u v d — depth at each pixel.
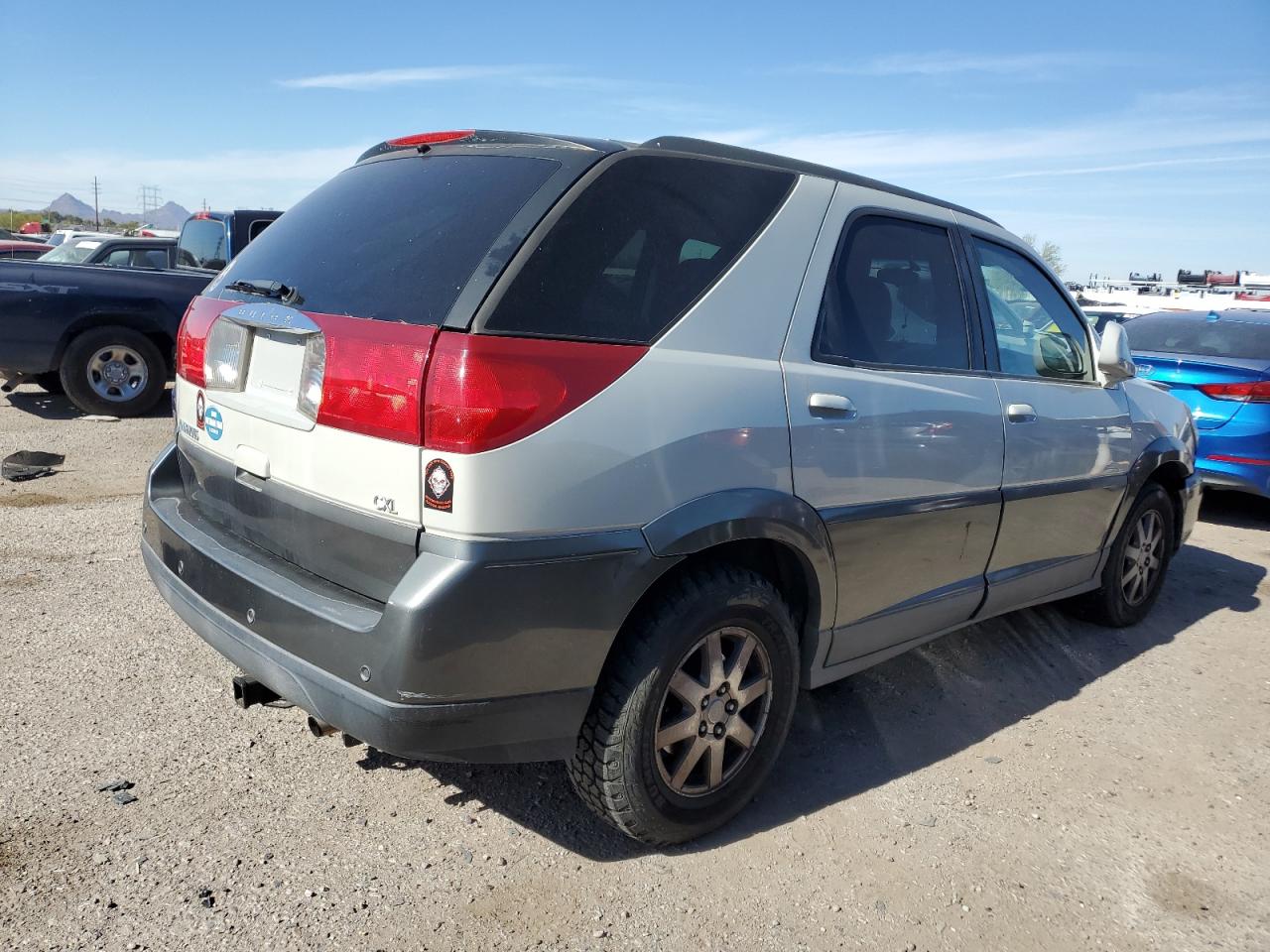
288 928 2.47
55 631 4.19
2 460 7.23
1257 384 7.16
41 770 3.11
